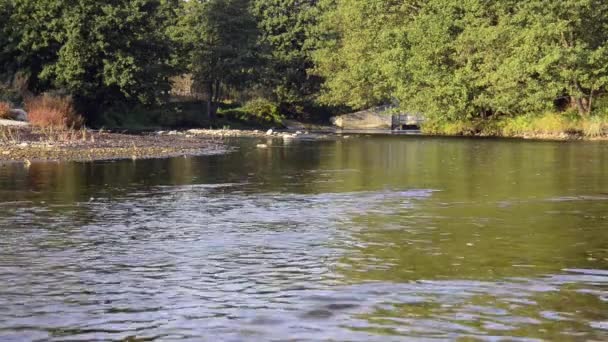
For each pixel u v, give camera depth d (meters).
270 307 6.41
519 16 40.47
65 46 46.03
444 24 45.12
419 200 13.74
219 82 63.19
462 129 47.03
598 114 40.50
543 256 8.44
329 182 17.27
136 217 11.72
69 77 45.97
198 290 7.04
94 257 8.57
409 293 6.82
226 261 8.33
